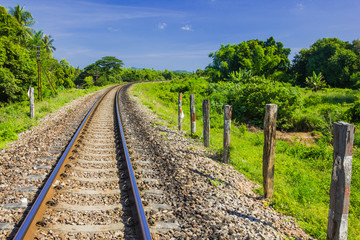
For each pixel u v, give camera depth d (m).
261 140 10.91
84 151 6.82
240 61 52.62
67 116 12.80
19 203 3.91
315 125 14.77
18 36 31.56
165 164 6.12
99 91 34.22
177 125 12.37
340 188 3.39
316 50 53.38
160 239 3.22
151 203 4.13
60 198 4.14
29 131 9.23
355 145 10.80
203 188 4.99
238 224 3.80
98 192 4.43
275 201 5.05
